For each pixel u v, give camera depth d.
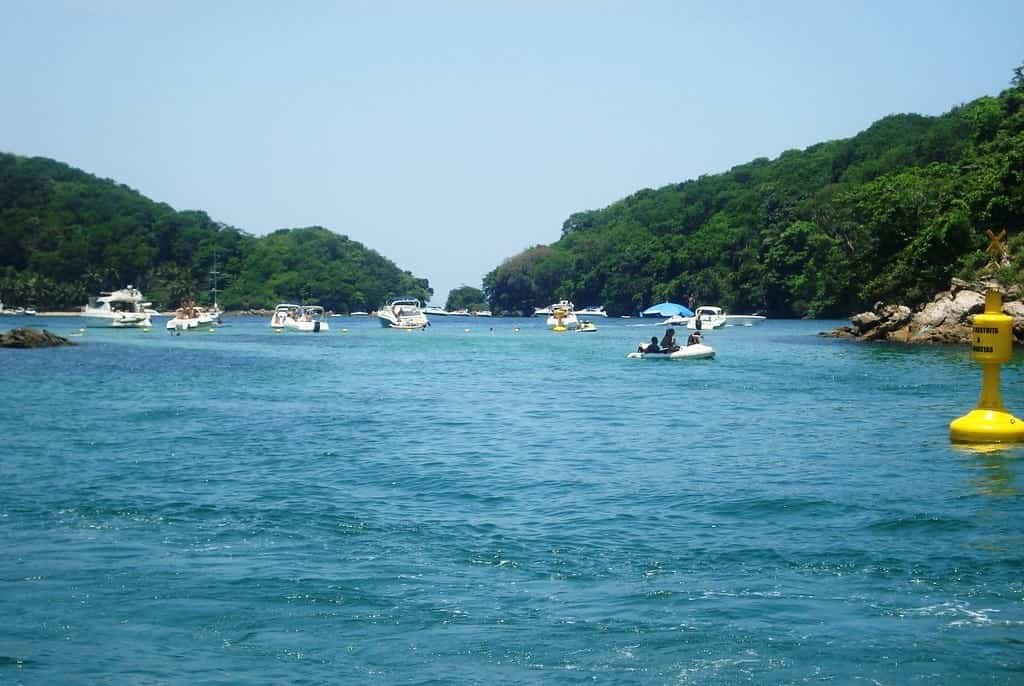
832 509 18.20
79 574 14.36
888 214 97.44
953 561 14.62
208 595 13.41
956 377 47.34
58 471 22.91
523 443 27.75
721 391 42.78
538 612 12.66
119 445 27.09
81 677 10.73
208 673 10.85
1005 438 25.83
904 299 90.44
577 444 27.47
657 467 23.41
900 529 16.59
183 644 11.69
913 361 59.44
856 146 183.88
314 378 51.81
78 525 17.52
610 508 18.81
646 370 56.66
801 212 163.88
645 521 17.66
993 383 26.50
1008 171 87.12
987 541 15.70
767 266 160.75
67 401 38.94
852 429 29.50
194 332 121.31
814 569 14.38
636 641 11.60
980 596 13.01
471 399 40.59
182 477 22.23
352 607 12.91
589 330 124.50
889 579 13.82
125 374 53.66
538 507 19.00
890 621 12.10
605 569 14.59
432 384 48.22
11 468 23.28
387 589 13.66
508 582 13.97
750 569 14.45
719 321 120.56
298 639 11.82
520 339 104.38
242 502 19.50
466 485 21.38
